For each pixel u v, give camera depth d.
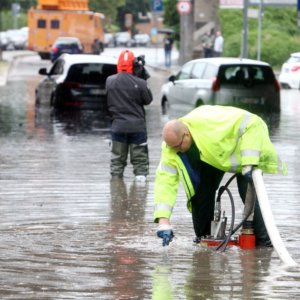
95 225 24.91
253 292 18.03
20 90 88.88
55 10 157.38
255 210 22.12
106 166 37.22
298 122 57.78
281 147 44.34
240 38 126.19
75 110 64.75
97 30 162.75
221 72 61.88
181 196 29.72
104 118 60.56
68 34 157.38
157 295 17.78
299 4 91.50
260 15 105.94
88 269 19.84
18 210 27.20
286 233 23.88
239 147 21.23
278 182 32.94
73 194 30.22
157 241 22.78
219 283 18.69
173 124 21.06
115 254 21.33
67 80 64.62
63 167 36.81
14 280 18.89
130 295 17.78
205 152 21.17
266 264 20.41
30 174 34.78
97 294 17.86
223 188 22.16
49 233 23.80
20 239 23.02
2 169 36.16
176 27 154.75
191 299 17.52
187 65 65.75
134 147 33.41
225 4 107.75
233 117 21.17
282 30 133.12
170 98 66.50
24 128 53.31
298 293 18.00
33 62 149.12
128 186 32.03
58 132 51.25
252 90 62.12
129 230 24.20
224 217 22.44
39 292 18.00
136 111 33.38
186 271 19.69
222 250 21.75
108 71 65.06
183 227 24.62
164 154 21.45
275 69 122.50
